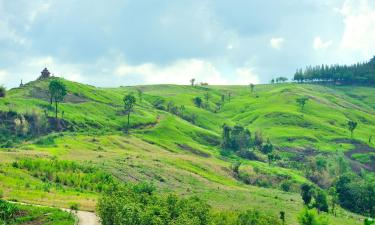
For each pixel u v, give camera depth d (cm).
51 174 11262
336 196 15975
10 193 8869
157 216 5894
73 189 10594
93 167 12681
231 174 19088
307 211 10106
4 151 13938
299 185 19225
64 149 16238
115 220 5881
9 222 6575
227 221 7994
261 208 12262
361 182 17250
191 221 5916
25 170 11225
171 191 12712
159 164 16275
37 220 6819
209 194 13388
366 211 16562
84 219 7406
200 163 18912
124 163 14925
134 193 7275
